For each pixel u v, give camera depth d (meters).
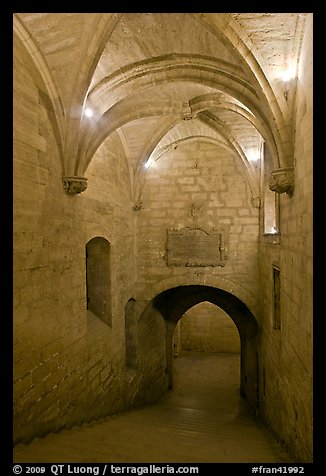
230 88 5.02
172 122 7.59
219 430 5.72
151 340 9.73
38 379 3.97
